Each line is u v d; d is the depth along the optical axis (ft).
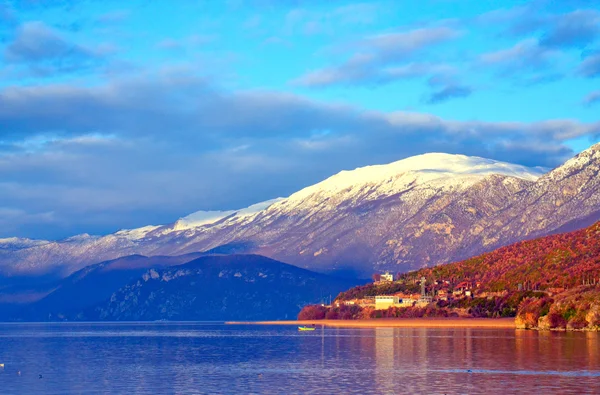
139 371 490.08
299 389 389.80
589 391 366.84
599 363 477.77
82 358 611.47
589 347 591.37
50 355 654.94
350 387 393.91
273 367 501.97
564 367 459.32
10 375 474.90
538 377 417.28
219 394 377.50
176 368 506.48
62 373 483.92
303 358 572.51
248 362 544.62
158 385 414.21
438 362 508.94
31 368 520.83
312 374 454.81
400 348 652.07
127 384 420.77
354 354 598.34
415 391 376.68
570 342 647.56
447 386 390.63
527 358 514.68
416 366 486.79
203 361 561.43
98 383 427.74
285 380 427.33
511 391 369.91
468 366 476.95
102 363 556.10
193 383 421.18
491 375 429.38
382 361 528.22
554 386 383.65
